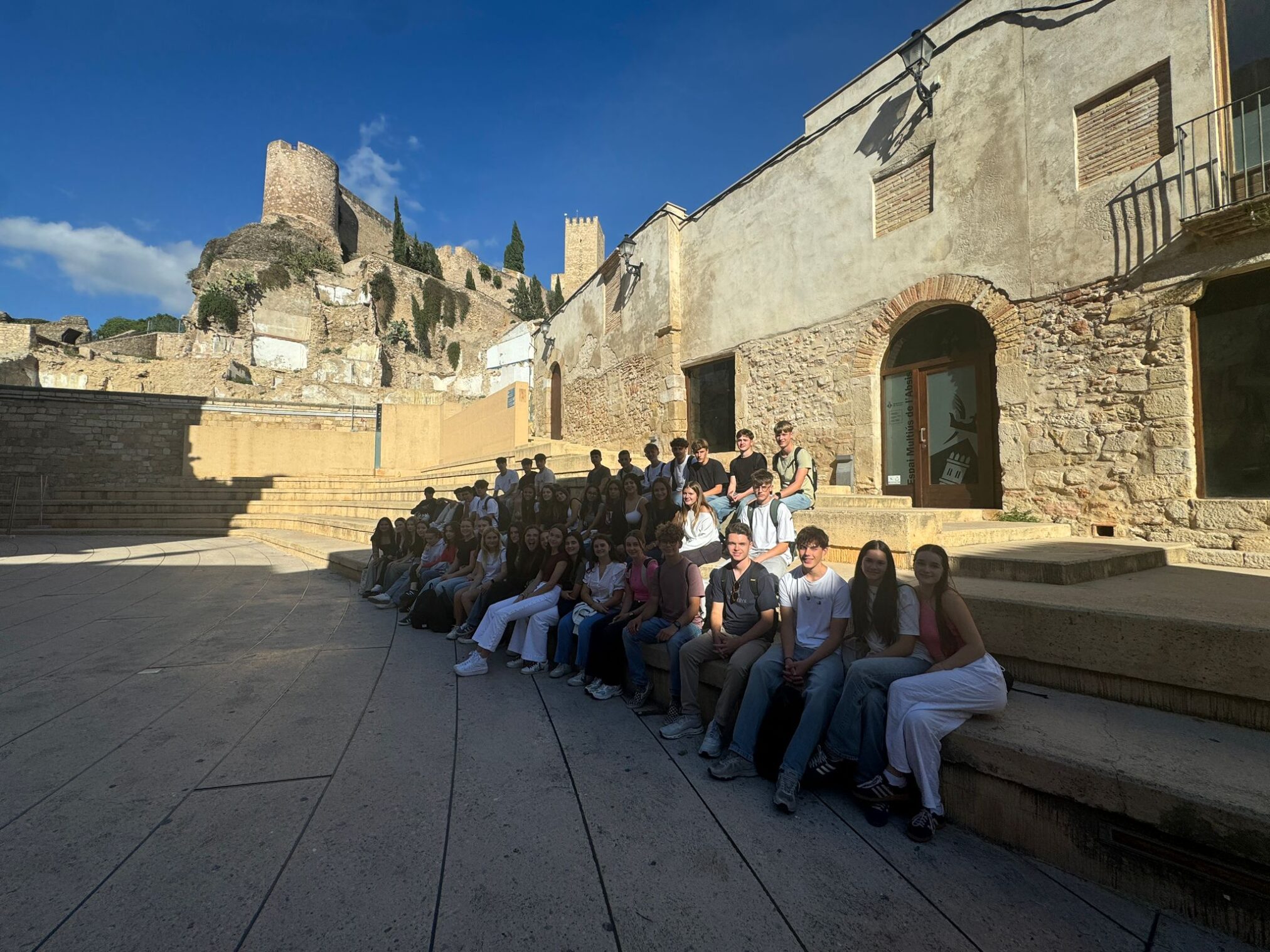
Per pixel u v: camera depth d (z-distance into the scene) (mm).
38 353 29234
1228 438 5629
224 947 1792
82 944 1788
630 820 2566
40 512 14422
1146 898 2066
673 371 12000
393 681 4348
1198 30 5723
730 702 3277
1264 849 1850
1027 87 7027
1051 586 3885
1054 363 6754
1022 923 1976
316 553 10461
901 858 2336
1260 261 5301
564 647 4590
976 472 7727
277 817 2520
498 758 3146
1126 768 2180
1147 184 6062
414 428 21000
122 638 5379
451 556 6633
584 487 9469
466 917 1942
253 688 4137
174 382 32719
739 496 6109
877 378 8664
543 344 18234
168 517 15305
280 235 48094
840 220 9086
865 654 3068
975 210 7469
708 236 11453
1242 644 2586
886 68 8562
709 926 1930
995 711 2691
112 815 2520
